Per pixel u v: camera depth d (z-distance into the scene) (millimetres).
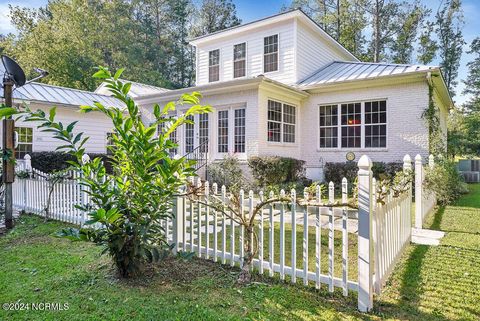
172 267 3660
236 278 3332
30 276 3420
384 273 3168
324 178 11805
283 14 13094
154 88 19516
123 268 3305
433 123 10211
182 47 36281
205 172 11305
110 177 3336
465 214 6816
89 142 14086
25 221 6250
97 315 2582
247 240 3357
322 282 3066
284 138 11969
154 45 33219
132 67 30000
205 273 3500
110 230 3086
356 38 26656
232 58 14977
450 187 8352
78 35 27281
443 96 13031
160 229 3666
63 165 12516
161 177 3170
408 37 25953
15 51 24875
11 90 5766
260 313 2607
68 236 3004
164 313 2596
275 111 11539
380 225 3041
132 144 3051
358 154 11539
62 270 3584
